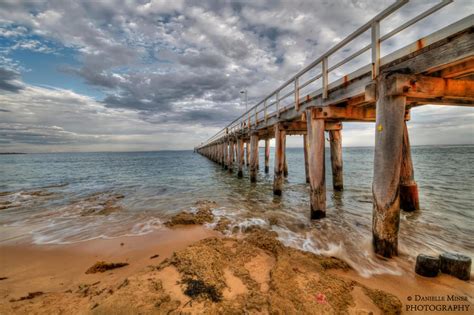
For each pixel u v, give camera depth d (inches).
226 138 873.5
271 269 127.8
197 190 469.7
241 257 145.6
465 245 181.6
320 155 238.4
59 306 101.2
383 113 142.8
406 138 271.3
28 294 118.1
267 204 329.1
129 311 91.3
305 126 371.6
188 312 92.0
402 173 276.2
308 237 198.5
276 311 92.9
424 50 125.2
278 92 346.0
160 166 1290.6
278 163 371.2
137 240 203.2
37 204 371.9
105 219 279.4
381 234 150.9
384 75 140.4
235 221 246.4
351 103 220.7
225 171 884.0
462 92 141.6
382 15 145.3
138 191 478.9
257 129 486.6
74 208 340.2
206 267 128.2
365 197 362.0
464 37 106.7
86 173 930.7
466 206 294.2
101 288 119.1
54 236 220.5
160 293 103.7
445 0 106.8
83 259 167.5
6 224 265.0
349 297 104.8
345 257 158.7
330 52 207.5
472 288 118.8
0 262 165.2
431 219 245.3
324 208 245.4
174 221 249.3
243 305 97.1
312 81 245.0
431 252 168.7
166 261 144.6
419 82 134.6
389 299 104.7
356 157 1635.1
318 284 111.9
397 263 146.5
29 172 991.6
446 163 872.9
